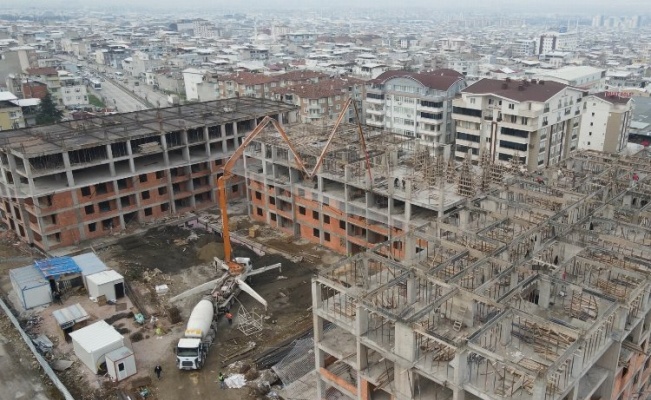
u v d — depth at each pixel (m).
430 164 75.81
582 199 55.72
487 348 34.84
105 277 68.31
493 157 109.25
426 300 42.09
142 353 57.88
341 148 81.62
